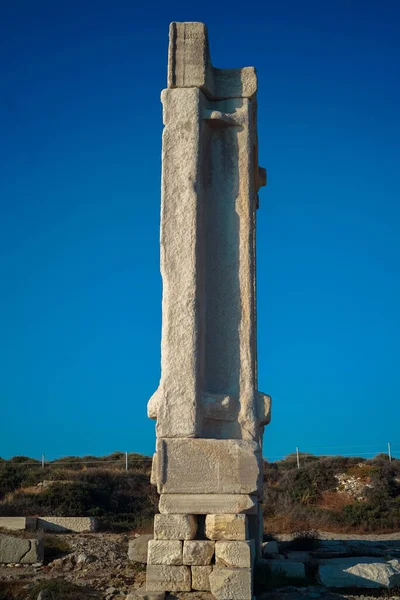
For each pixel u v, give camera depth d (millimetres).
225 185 11031
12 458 40656
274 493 28312
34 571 11617
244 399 10219
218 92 11344
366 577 9922
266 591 9656
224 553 9023
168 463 9562
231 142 11148
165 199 10445
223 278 10727
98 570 11531
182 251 10227
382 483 28844
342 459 32531
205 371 10398
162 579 9047
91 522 18656
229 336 10516
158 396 9969
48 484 28688
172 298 10102
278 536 17656
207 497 9422
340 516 21781
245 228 10828
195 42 11031
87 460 42094
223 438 10047
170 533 9250
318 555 12023
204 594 8875
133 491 29516
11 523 17359
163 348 10008
